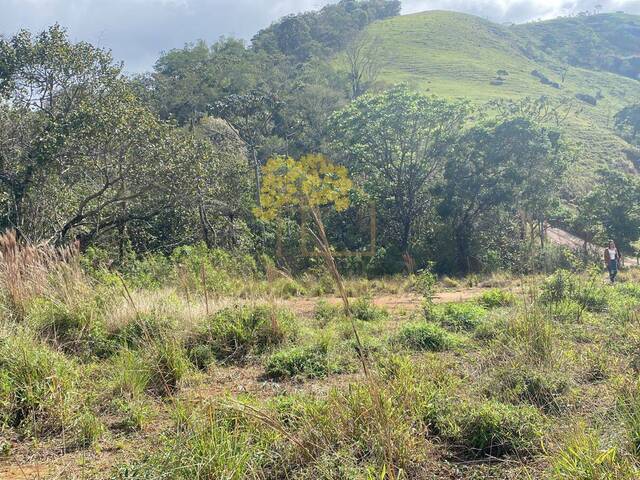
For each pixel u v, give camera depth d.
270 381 5.62
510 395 4.52
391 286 15.54
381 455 3.37
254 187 23.23
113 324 6.65
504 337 6.09
